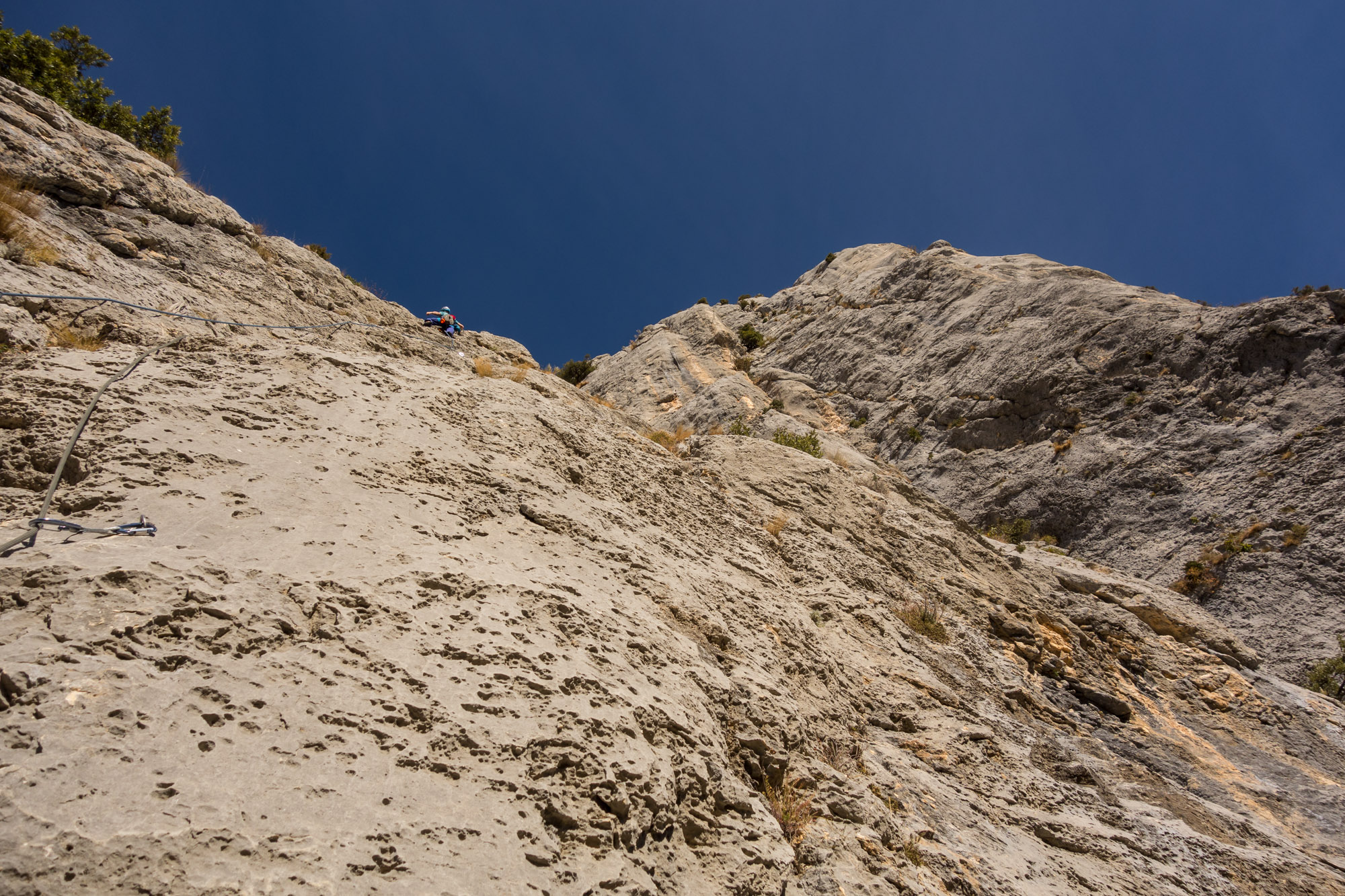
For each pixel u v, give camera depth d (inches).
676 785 153.1
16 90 382.9
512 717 141.6
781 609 304.0
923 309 1866.4
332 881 98.8
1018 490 1207.6
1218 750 445.7
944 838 217.9
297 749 116.8
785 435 737.0
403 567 171.5
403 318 546.9
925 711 308.5
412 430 250.1
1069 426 1250.0
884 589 443.2
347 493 196.5
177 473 175.8
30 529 141.5
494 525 220.5
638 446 432.5
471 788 123.8
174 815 98.3
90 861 88.9
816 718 241.0
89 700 108.7
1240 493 967.6
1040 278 1726.1
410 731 129.8
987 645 456.8
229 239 452.4
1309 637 787.4
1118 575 682.2
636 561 248.1
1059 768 319.9
